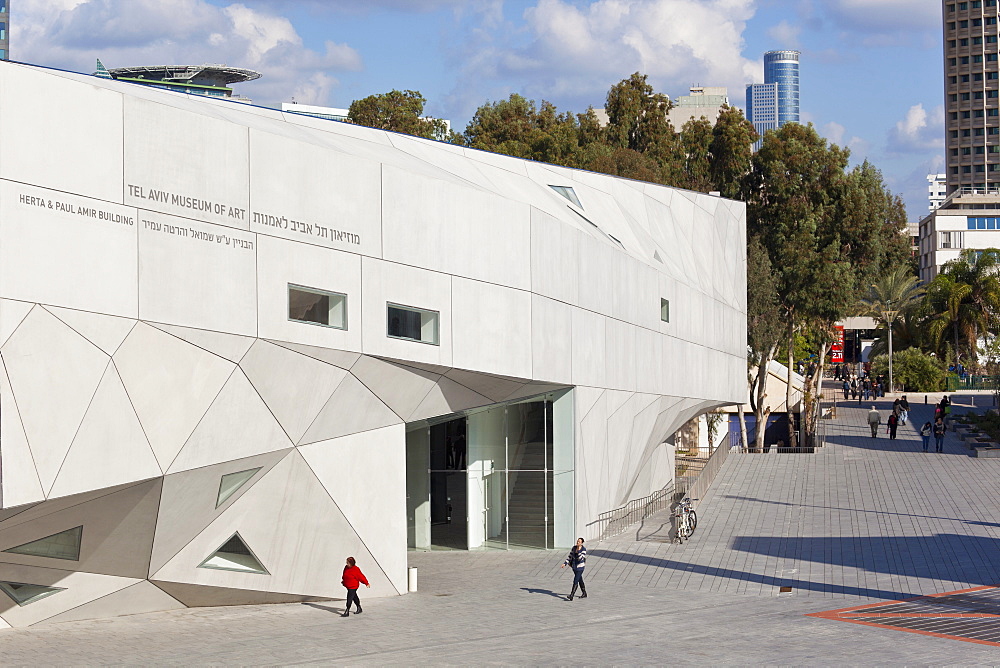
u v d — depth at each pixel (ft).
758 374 190.29
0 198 46.01
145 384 54.03
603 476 104.58
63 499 50.19
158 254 54.08
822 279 183.11
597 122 237.04
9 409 46.14
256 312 60.49
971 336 256.93
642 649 55.06
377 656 53.52
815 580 76.69
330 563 72.13
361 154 71.92
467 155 101.09
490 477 98.27
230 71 134.10
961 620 61.67
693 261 140.87
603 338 104.88
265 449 63.87
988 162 502.79
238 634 59.06
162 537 59.47
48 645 53.62
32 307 47.21
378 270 71.36
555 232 94.58
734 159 195.42
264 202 61.52
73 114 49.75
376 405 74.33
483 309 83.20
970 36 507.30
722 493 121.60
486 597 73.67
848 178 187.01
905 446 153.17
